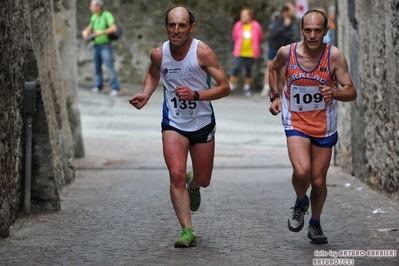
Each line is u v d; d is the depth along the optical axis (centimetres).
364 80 2283
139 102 1532
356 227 1695
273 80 1540
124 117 4103
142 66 5316
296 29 4841
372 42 2167
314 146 1503
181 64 1505
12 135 1727
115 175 2602
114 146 3281
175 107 1531
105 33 4703
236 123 4047
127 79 5334
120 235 1661
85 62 5353
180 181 1526
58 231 1698
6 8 1641
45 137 1895
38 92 1859
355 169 2452
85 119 4000
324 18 1447
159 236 1648
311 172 1509
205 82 1526
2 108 1623
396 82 1928
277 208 1964
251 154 3127
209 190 2278
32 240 1611
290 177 2541
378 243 1535
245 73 5216
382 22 2041
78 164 2845
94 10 4703
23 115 1834
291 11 4825
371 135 2219
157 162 2895
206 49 1502
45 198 1912
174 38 1476
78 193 2214
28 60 1850
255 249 1511
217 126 3934
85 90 4978
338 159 2783
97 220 1822
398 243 1534
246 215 1873
